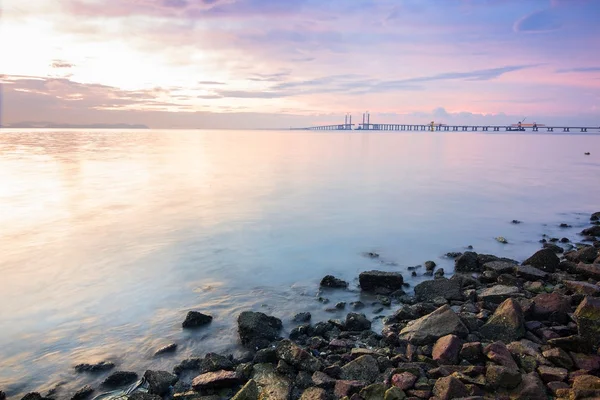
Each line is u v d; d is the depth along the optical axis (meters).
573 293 9.37
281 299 10.20
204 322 8.89
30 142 93.50
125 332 8.59
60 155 56.19
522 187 29.03
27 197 24.31
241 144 95.88
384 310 9.45
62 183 30.02
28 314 9.49
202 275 11.88
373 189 27.73
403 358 6.90
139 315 9.39
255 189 27.55
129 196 24.77
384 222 18.36
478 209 21.39
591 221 18.89
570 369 6.35
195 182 30.88
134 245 14.73
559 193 26.59
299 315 9.13
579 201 23.86
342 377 6.45
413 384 6.05
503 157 56.91
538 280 10.62
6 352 7.89
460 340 7.06
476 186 29.34
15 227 17.25
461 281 10.69
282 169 40.53
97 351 7.86
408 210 20.97
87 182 30.62
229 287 11.00
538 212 20.80
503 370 5.88
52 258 13.34
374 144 97.00
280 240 15.38
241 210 20.75
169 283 11.28
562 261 11.95
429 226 17.67
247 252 13.98
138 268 12.44
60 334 8.56
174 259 13.25
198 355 7.64
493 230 17.16
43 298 10.35
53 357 7.68
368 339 7.84
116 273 12.02
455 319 7.64
